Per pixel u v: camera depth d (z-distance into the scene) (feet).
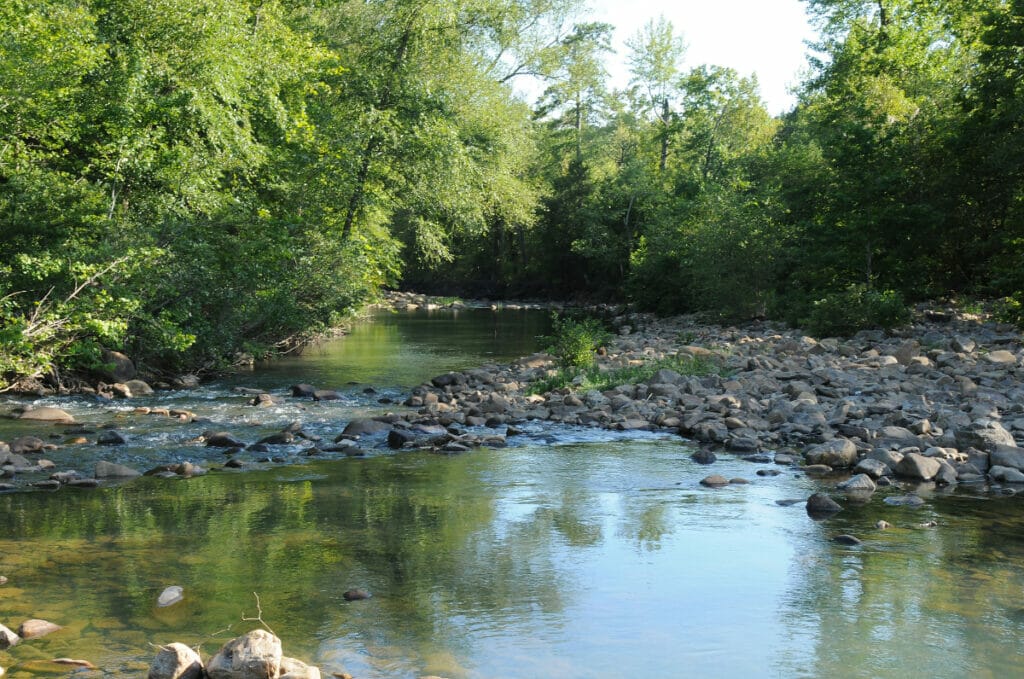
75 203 51.26
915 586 19.27
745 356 63.00
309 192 76.48
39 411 41.24
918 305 89.56
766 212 95.20
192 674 13.97
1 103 49.42
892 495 27.53
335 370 63.36
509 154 102.22
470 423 40.63
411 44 87.20
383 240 92.53
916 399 41.68
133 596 18.31
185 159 57.11
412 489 28.37
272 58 69.21
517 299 198.29
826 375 48.88
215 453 34.30
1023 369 49.24
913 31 115.65
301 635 16.35
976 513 25.39
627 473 30.83
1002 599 18.45
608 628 16.93
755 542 22.57
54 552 21.39
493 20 95.76
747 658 15.60
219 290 57.47
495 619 17.31
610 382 50.98
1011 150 73.72
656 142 188.55
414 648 15.84
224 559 20.92
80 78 54.49
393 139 78.79
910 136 91.66
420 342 87.76
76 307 46.96
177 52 61.62
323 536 22.95
